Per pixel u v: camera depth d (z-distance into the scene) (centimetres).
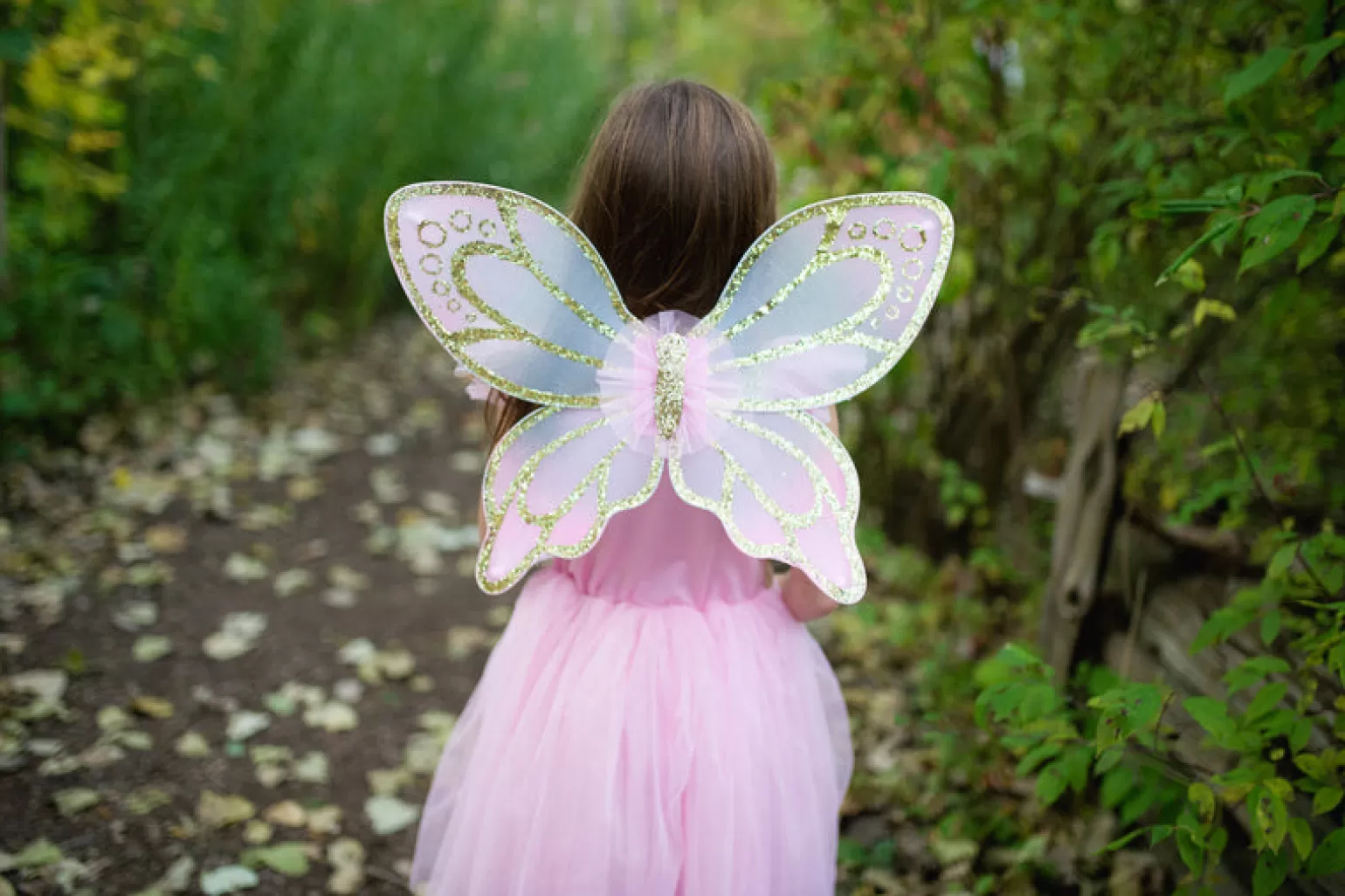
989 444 348
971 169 298
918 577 340
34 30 356
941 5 290
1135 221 229
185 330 422
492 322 144
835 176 298
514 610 173
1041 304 315
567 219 143
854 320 146
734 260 155
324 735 270
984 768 247
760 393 146
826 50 338
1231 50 226
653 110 154
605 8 788
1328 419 239
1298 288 205
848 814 247
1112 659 252
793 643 170
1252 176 181
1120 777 189
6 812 226
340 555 357
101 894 209
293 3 509
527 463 146
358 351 551
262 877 222
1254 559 204
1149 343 210
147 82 419
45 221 379
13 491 348
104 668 280
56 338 370
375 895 222
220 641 300
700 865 152
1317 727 193
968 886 224
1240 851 201
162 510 362
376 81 546
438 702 290
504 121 643
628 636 157
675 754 152
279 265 507
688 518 157
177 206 426
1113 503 244
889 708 286
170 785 243
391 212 139
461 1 624
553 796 152
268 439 430
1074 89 276
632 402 146
